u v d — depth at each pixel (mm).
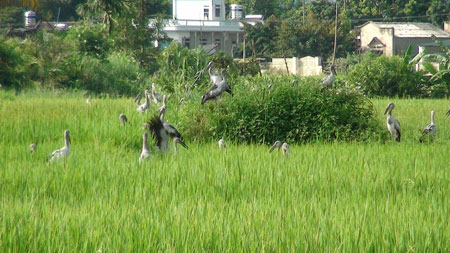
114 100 87000
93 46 135750
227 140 56188
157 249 21422
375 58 128750
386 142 53656
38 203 28297
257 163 38375
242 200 28500
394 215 25000
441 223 23672
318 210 26250
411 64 126562
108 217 24672
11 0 113250
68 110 64750
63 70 119375
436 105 89500
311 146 51312
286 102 57094
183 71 74812
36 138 49781
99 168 35750
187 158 41375
